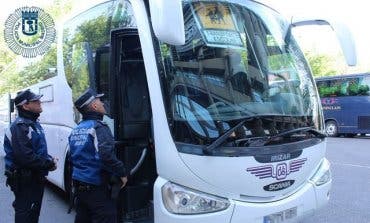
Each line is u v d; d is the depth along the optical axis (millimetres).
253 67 4664
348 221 6426
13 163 4781
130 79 4766
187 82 4242
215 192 4074
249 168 4133
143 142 4805
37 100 4871
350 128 20953
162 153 4117
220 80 4391
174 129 4090
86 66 5402
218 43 4527
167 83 4176
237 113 4270
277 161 4312
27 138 4680
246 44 4727
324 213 6824
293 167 4480
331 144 17281
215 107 4223
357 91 20750
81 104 4324
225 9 4738
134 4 4434
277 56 4969
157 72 4184
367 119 20359
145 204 4754
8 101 11633
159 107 4145
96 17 5652
